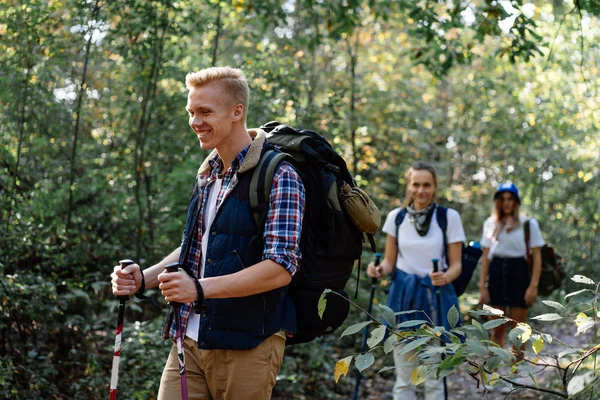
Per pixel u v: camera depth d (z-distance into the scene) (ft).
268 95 22.61
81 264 18.51
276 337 8.81
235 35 22.76
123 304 9.05
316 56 31.30
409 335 8.52
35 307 15.39
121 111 21.31
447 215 15.55
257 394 8.63
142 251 21.15
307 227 9.05
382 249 30.48
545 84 30.17
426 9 19.20
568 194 37.09
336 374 8.41
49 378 15.79
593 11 17.12
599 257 34.12
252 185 8.56
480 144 41.93
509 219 21.02
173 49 21.58
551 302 8.87
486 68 36.58
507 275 20.94
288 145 9.09
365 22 31.81
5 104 17.08
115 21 21.17
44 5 17.33
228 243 8.56
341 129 27.25
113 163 20.98
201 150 21.35
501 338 21.48
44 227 17.69
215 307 8.55
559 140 35.12
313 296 9.13
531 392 17.16
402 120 33.78
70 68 19.54
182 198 21.27
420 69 36.24
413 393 15.01
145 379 16.03
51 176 19.03
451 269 15.25
